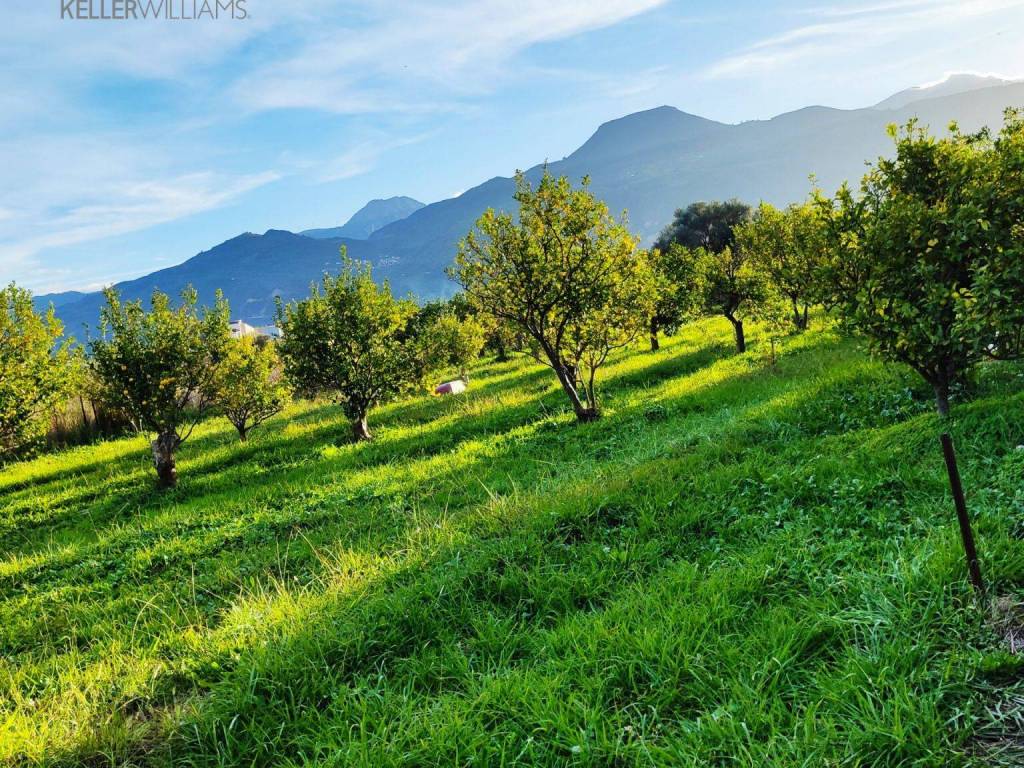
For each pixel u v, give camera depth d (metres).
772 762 2.87
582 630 4.30
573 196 12.80
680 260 24.69
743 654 3.73
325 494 10.80
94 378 14.36
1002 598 3.74
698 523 6.05
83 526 11.66
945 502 5.20
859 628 3.79
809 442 7.82
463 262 13.52
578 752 3.17
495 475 9.97
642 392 15.85
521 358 34.41
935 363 7.28
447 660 4.37
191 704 4.37
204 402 15.13
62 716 4.45
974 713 3.01
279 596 5.86
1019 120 7.63
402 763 3.37
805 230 14.11
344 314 16.69
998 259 6.41
